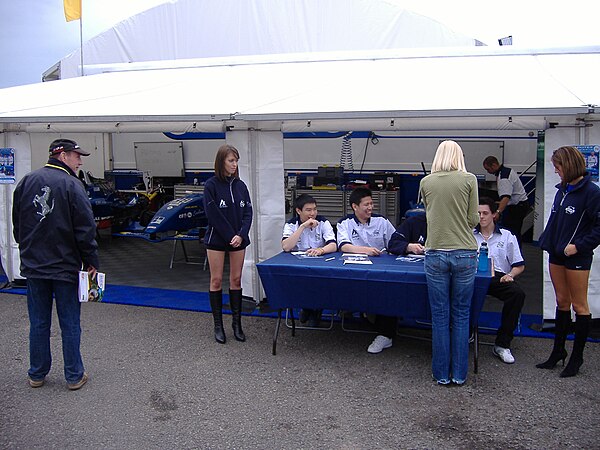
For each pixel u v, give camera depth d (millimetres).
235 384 4082
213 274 4848
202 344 4875
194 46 10703
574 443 3230
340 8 9898
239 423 3520
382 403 3764
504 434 3346
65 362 3945
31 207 3721
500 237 4727
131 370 4336
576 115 4867
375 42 9891
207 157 11312
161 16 10875
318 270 4258
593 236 3850
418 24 9656
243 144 5809
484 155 9781
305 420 3549
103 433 3404
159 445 3270
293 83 6539
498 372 4223
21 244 3822
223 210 4727
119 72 8484
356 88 5949
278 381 4125
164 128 6168
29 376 4012
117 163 11961
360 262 4418
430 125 5543
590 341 4793
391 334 4672
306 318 5176
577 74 5844
